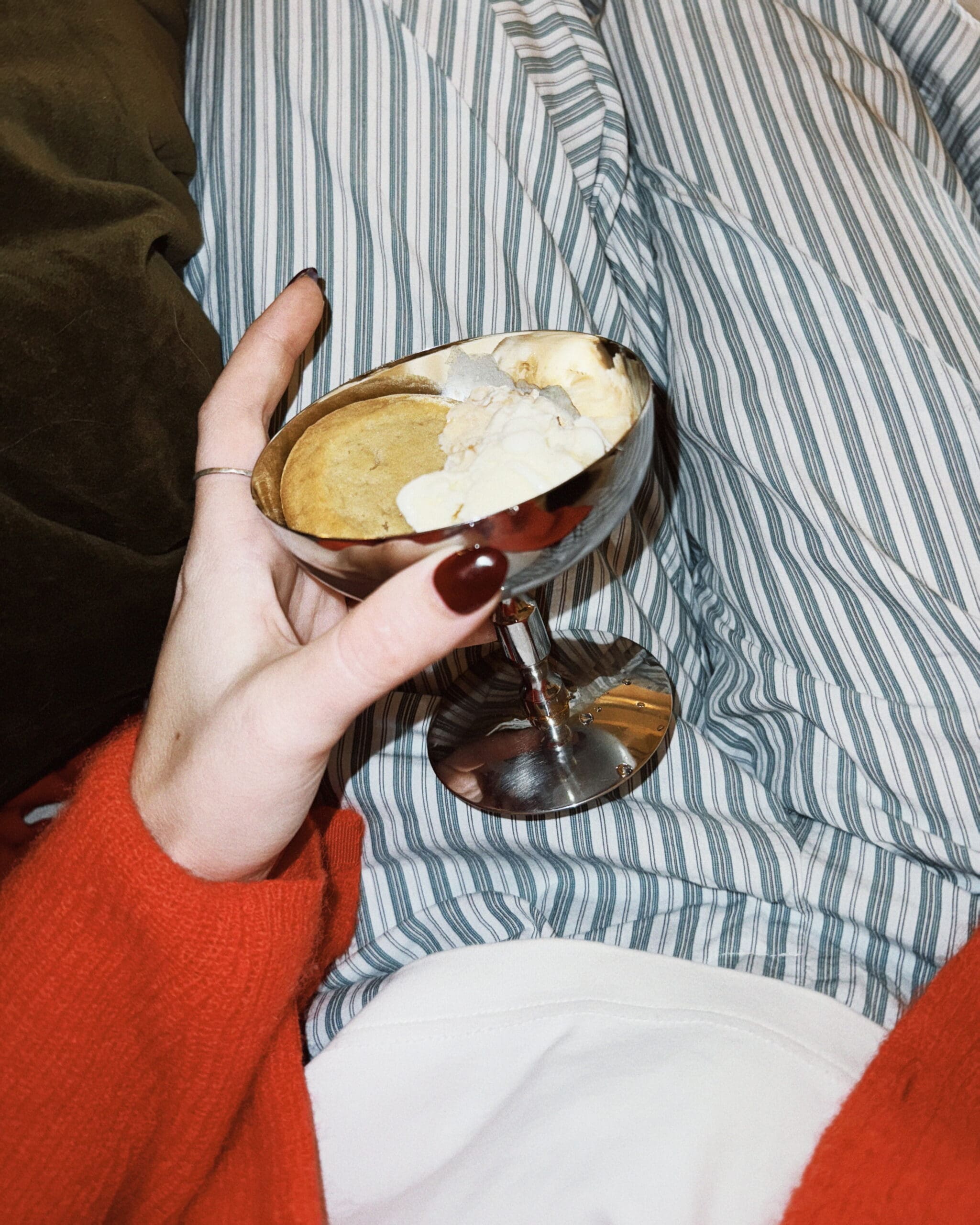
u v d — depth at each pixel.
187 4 0.78
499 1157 0.46
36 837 0.58
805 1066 0.47
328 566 0.41
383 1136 0.50
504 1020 0.51
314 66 0.66
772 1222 0.43
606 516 0.42
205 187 0.69
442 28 0.67
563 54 0.71
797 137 0.70
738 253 0.68
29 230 0.54
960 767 0.60
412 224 0.66
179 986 0.44
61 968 0.44
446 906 0.62
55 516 0.56
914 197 0.69
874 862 0.60
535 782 0.60
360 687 0.40
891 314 0.64
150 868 0.44
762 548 0.68
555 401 0.46
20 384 0.52
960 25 0.77
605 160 0.75
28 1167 0.43
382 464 0.45
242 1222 0.48
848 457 0.64
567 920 0.61
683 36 0.73
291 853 0.55
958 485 0.62
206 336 0.64
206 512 0.52
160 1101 0.46
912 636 0.62
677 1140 0.44
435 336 0.66
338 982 0.63
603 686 0.64
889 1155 0.42
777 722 0.66
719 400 0.68
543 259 0.68
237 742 0.43
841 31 0.78
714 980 0.51
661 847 0.60
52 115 0.57
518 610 0.58
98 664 0.60
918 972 0.57
